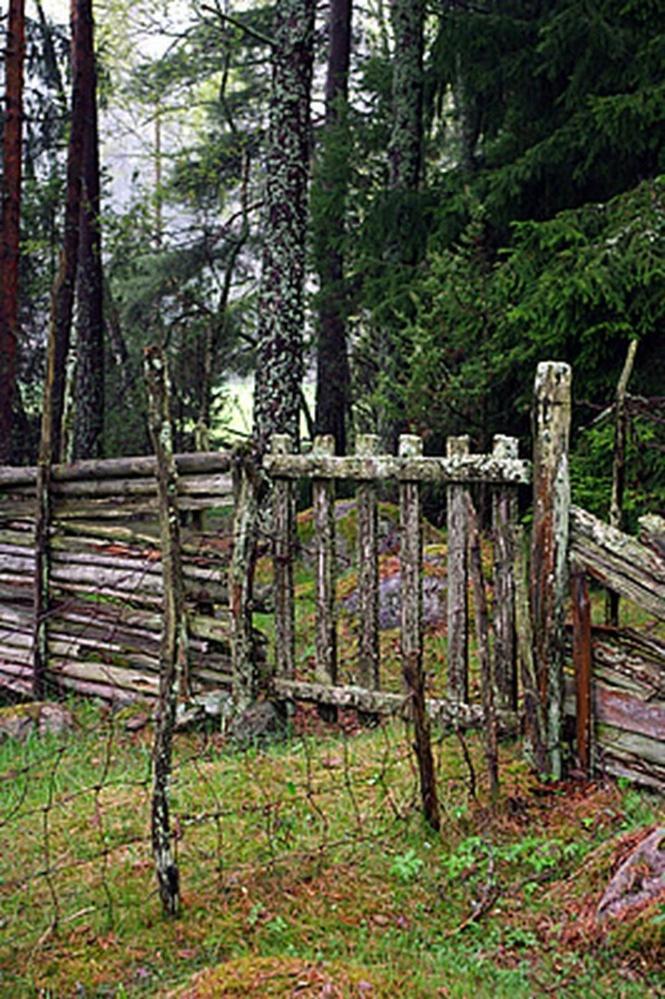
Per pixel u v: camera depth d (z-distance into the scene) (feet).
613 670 18.28
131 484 26.45
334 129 52.95
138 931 14.05
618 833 16.16
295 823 17.21
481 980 12.59
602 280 29.58
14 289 47.19
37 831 18.10
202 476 24.35
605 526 18.07
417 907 14.73
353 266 47.75
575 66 37.81
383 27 77.15
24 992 12.62
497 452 19.86
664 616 17.61
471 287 36.27
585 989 12.27
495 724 19.57
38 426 72.79
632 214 31.76
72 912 14.69
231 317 74.13
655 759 17.76
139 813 18.43
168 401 14.65
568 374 18.16
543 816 17.37
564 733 18.85
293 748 21.89
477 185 40.45
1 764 22.95
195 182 79.41
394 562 34.53
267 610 24.44
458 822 17.02
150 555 26.48
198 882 15.42
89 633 27.86
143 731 24.63
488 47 42.22
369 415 71.41
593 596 31.65
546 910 14.40
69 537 28.22
